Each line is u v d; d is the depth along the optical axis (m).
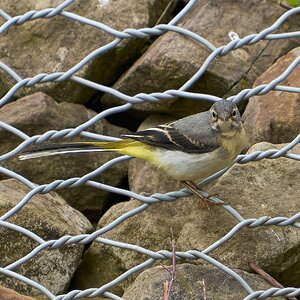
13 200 11.45
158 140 10.66
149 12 14.16
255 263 10.64
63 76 10.83
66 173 13.03
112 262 11.41
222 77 13.26
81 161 13.05
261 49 13.70
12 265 10.38
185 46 13.34
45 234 11.23
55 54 14.02
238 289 10.25
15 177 10.72
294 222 10.25
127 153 10.74
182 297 10.02
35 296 11.13
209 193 11.20
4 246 11.07
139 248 10.23
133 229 11.40
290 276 10.99
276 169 11.44
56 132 10.70
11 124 12.97
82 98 13.92
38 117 13.07
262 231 10.79
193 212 11.13
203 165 10.55
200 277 10.27
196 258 10.16
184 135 10.57
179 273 10.23
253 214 10.95
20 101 13.34
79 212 12.05
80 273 11.61
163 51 13.28
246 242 10.73
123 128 13.94
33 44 14.16
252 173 11.38
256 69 13.53
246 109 12.98
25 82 10.87
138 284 10.29
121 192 10.50
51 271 11.19
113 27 14.02
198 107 13.38
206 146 10.45
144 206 10.49
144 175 12.52
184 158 10.56
